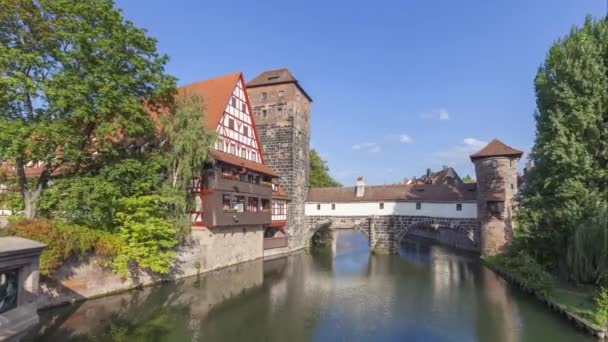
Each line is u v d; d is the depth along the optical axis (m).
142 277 22.30
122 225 20.59
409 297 21.75
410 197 40.97
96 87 17.59
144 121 20.61
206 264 27.72
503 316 17.55
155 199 20.92
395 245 40.78
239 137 33.03
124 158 20.69
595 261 17.67
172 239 22.14
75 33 16.92
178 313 17.88
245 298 21.30
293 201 42.25
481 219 34.84
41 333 14.42
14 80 14.94
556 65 20.86
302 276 28.41
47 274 16.38
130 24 19.58
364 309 19.30
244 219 31.23
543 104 22.72
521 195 25.64
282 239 40.41
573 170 19.00
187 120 23.55
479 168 35.16
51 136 16.64
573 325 15.32
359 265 33.59
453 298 21.27
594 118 18.72
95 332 14.83
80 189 17.48
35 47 16.67
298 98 44.28
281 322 17.08
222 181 28.25
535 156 22.95
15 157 15.79
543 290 18.97
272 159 42.84
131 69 19.88
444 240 51.94
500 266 28.41
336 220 44.06
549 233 21.25
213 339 14.72
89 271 18.81
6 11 15.52
